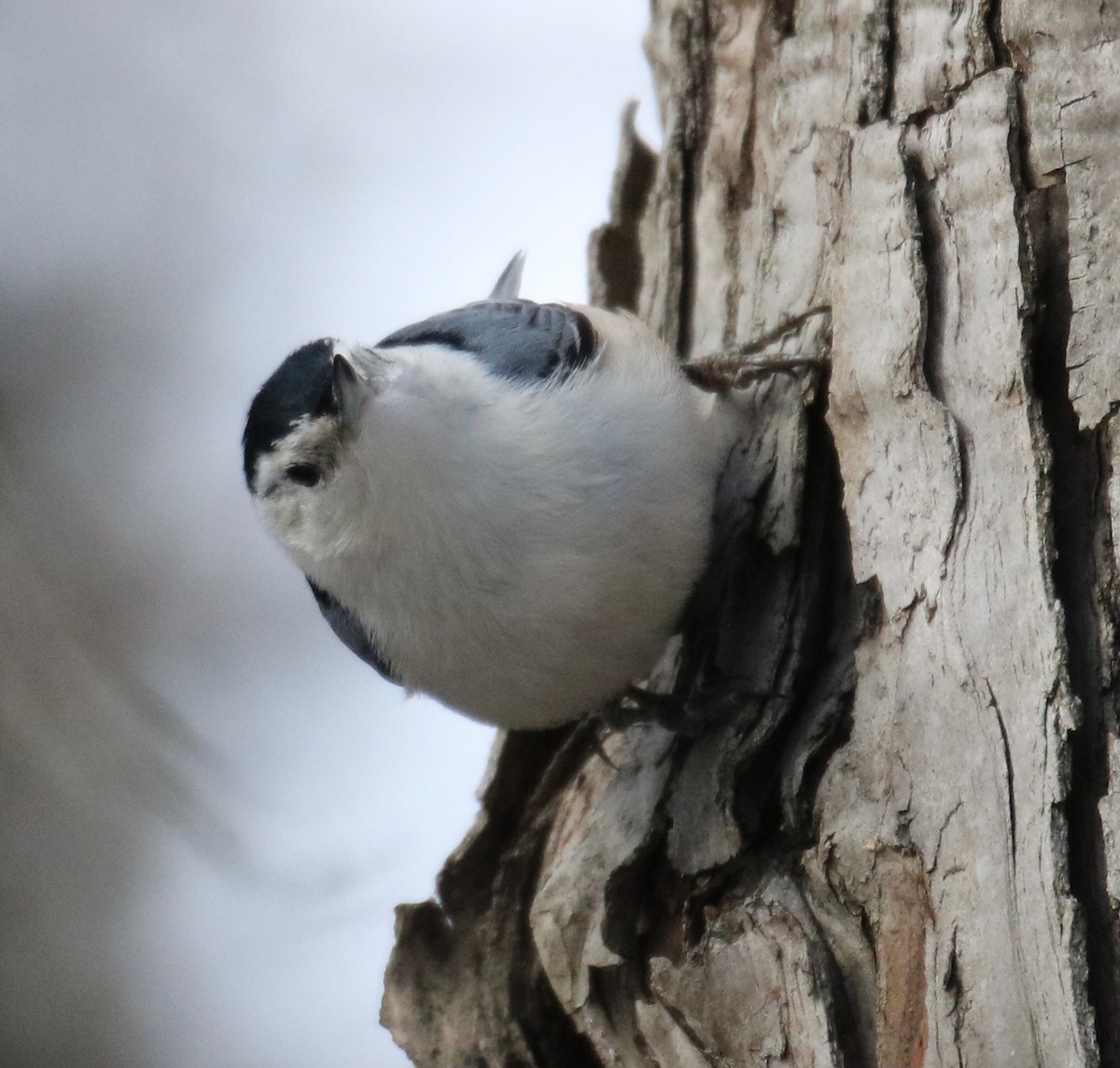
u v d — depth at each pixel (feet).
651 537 17.57
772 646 18.15
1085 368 14.89
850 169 17.65
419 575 17.81
